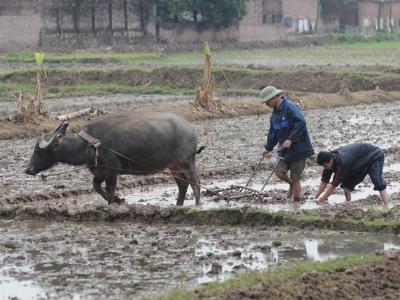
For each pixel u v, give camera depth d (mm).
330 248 26234
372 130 59125
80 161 32406
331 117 68562
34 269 24078
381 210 30234
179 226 29969
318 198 32812
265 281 21109
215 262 24547
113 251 26172
